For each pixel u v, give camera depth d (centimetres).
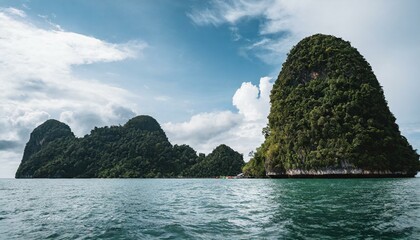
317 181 5888
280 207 1809
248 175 11506
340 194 2625
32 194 3369
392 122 8844
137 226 1259
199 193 3238
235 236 1052
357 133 7644
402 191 2862
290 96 9894
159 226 1252
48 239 1056
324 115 8350
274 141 9944
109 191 3834
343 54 9938
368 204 1864
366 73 9444
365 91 8462
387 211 1558
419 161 7944
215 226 1235
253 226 1220
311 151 8075
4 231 1202
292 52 11525
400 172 7531
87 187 5244
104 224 1321
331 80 9262
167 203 2192
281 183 5394
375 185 3959
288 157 8781
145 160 19725
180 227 1223
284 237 1022
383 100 9012
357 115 8050
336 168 7538
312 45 11000
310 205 1869
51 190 4231
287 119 9406
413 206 1745
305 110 8950
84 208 1938
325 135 8000
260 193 3020
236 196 2742
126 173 18275
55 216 1588
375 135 7606
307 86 9862
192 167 19675
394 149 7638
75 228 1245
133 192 3581
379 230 1105
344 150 7525
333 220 1319
